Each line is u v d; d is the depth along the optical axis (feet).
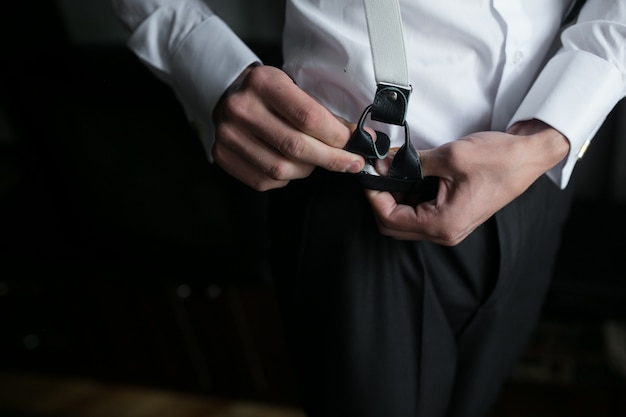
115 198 4.26
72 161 4.21
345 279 2.26
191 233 4.21
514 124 2.05
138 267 4.52
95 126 4.01
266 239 4.17
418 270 2.25
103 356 5.00
